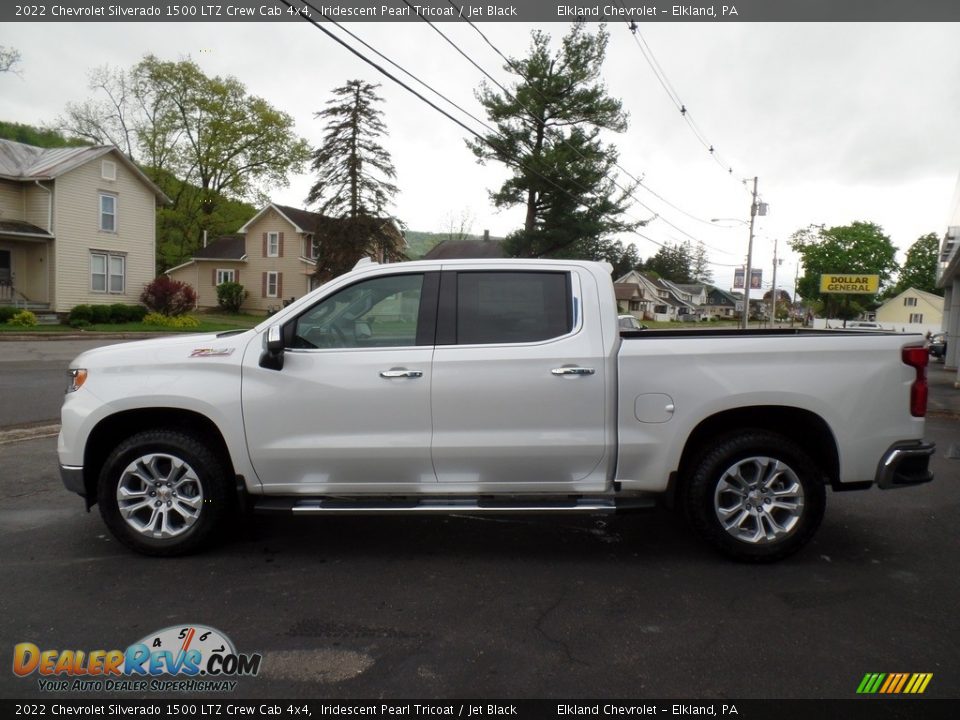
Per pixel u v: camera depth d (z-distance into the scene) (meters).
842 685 3.16
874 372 4.46
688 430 4.45
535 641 3.56
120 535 4.64
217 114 52.59
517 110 31.61
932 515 5.77
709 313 120.00
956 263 20.19
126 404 4.53
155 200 36.94
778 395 4.41
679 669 3.29
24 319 29.17
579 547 4.95
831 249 74.19
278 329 4.38
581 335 4.51
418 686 3.15
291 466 4.55
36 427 9.23
